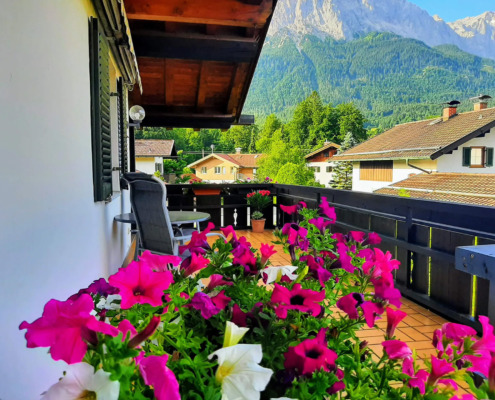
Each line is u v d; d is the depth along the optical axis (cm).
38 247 147
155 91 617
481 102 1733
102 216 285
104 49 288
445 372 64
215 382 58
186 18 368
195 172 4150
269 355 70
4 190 119
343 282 95
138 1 355
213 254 96
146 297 67
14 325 123
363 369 75
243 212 698
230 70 555
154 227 298
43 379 144
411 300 339
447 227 293
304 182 2959
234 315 79
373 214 386
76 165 209
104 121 282
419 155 1541
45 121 159
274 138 4600
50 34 168
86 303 57
